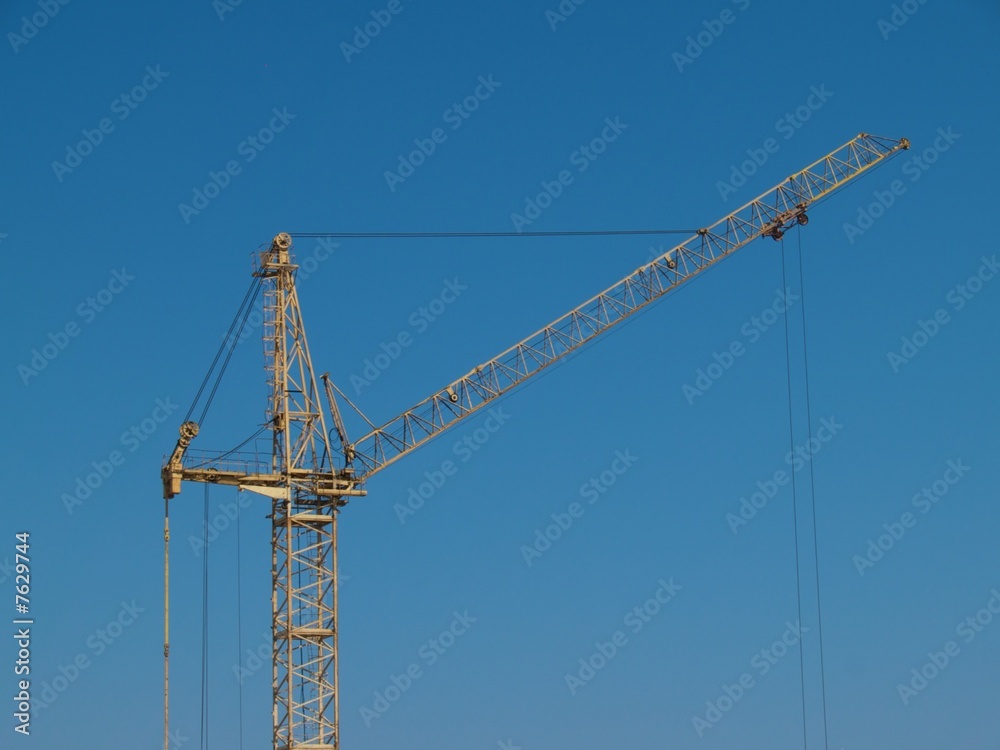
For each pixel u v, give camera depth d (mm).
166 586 116125
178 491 115250
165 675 114875
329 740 114938
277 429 118875
